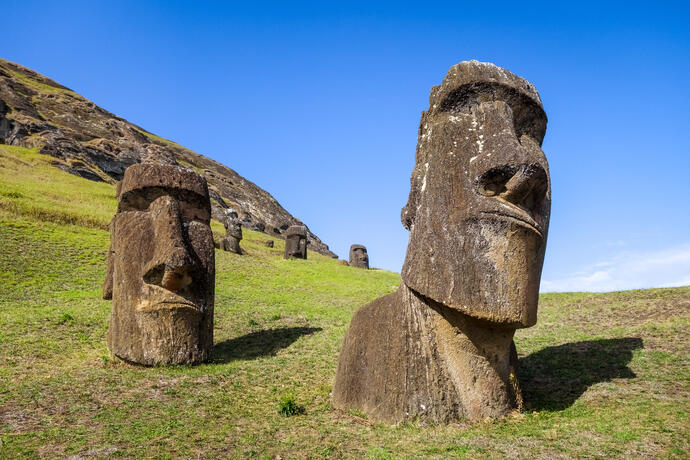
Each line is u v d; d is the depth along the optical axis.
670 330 10.74
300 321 16.30
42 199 31.81
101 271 20.80
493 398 7.36
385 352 7.67
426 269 7.41
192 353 10.75
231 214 33.91
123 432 7.09
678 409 6.85
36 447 6.50
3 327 12.54
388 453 6.25
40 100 70.06
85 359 10.88
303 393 9.11
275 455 6.40
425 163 7.91
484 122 7.55
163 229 10.79
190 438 6.93
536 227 7.09
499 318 6.97
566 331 12.51
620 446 5.86
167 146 90.88
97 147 59.91
